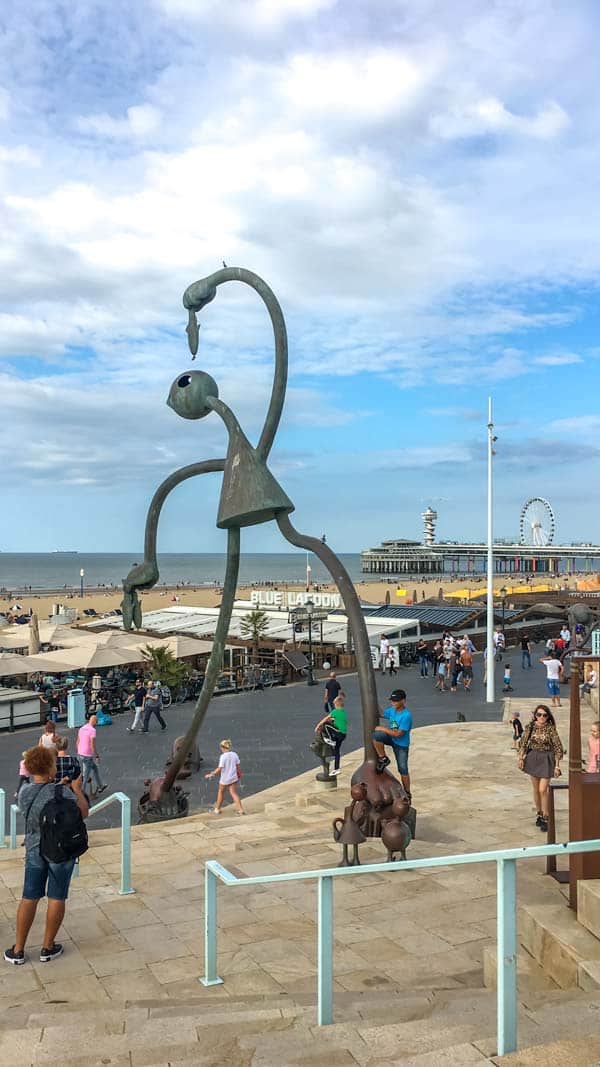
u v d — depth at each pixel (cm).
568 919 506
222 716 2405
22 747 2092
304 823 1122
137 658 2773
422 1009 429
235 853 897
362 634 925
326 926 426
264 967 585
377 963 586
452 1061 324
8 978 574
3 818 1059
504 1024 333
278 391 1114
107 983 564
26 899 598
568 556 18688
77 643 3291
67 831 593
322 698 2683
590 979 432
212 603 8969
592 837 521
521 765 984
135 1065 371
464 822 1027
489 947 516
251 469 1095
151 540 1270
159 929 668
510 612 4553
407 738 1128
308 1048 367
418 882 761
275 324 1122
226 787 1460
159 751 1973
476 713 2319
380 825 820
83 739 1589
